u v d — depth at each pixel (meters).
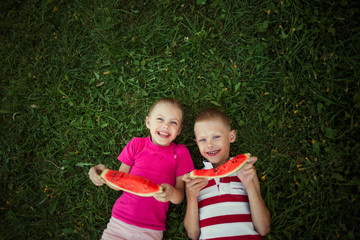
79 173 2.83
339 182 2.50
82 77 3.04
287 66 2.81
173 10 3.03
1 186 2.79
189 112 2.84
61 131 2.92
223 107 2.82
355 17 2.72
